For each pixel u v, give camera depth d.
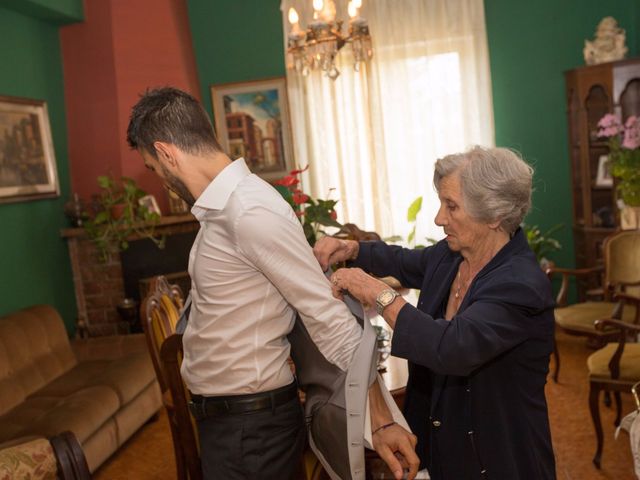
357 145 6.07
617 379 3.17
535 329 1.50
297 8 5.99
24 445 1.66
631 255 4.38
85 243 5.54
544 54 5.92
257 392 1.52
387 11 5.96
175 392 2.19
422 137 6.06
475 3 5.86
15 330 4.11
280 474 1.57
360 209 6.14
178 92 1.53
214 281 1.47
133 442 4.10
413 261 1.96
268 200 1.44
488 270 1.57
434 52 5.97
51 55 5.63
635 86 5.21
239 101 6.24
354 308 1.62
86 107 5.77
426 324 1.44
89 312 5.62
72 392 3.97
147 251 5.58
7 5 4.96
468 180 1.52
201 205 1.45
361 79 6.02
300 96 6.14
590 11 5.80
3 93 4.93
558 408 4.00
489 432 1.54
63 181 5.71
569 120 5.62
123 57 5.74
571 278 6.04
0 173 4.77
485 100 5.94
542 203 6.07
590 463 3.28
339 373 1.51
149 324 2.84
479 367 1.54
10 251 4.86
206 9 6.24
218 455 1.56
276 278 1.42
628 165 4.84
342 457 1.52
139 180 5.82
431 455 1.68
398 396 2.38
